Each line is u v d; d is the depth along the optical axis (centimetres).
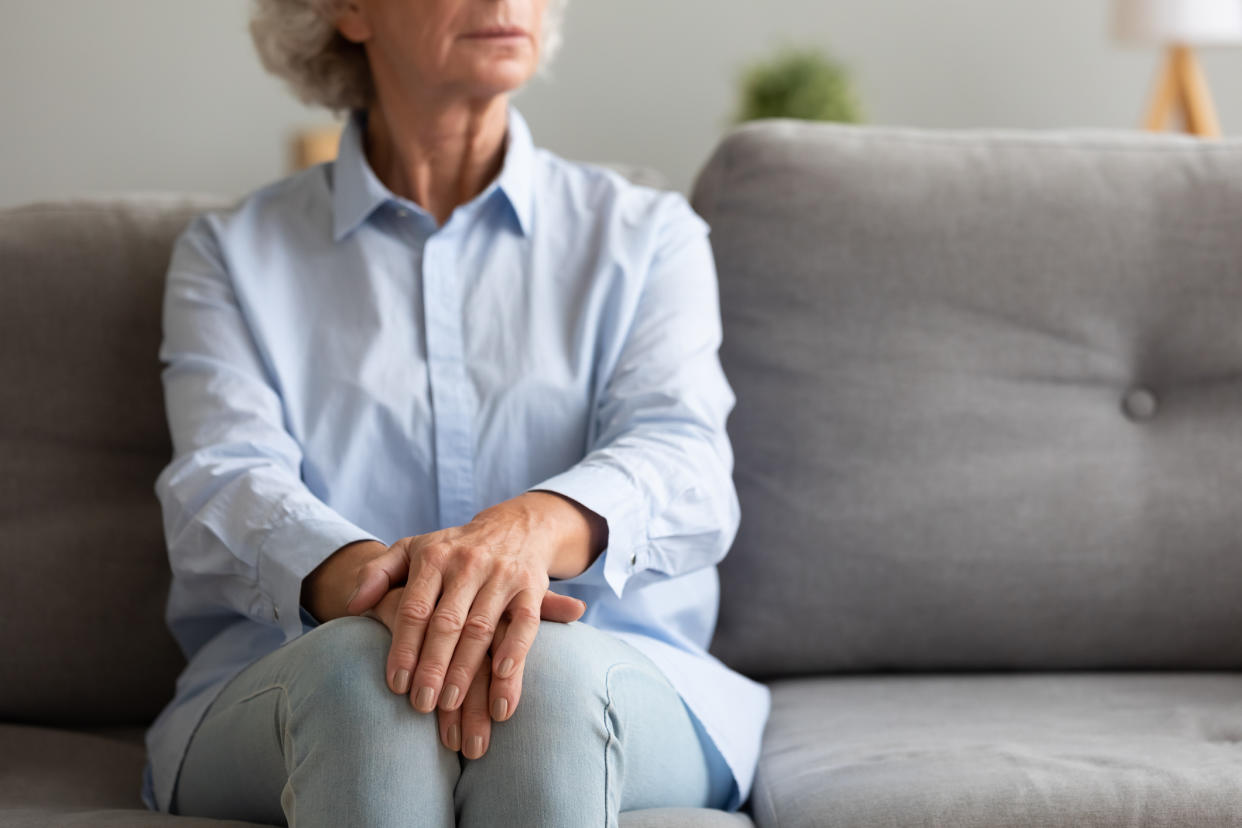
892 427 137
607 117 377
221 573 114
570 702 90
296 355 128
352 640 91
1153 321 141
